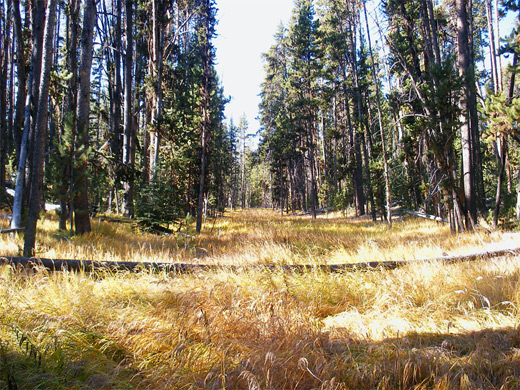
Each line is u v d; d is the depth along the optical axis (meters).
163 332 3.27
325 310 4.46
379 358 2.95
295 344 2.96
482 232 10.12
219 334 3.14
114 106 20.77
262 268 5.95
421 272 5.29
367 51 26.47
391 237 12.34
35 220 6.60
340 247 8.87
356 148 27.95
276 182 53.06
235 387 2.51
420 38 18.25
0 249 7.34
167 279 5.25
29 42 14.73
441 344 3.19
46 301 3.88
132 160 20.05
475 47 28.42
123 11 22.34
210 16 16.84
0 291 3.98
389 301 4.33
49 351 2.90
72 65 13.41
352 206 34.38
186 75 25.50
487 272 5.04
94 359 2.89
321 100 34.22
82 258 6.74
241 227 19.39
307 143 33.38
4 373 2.42
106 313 3.73
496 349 2.95
